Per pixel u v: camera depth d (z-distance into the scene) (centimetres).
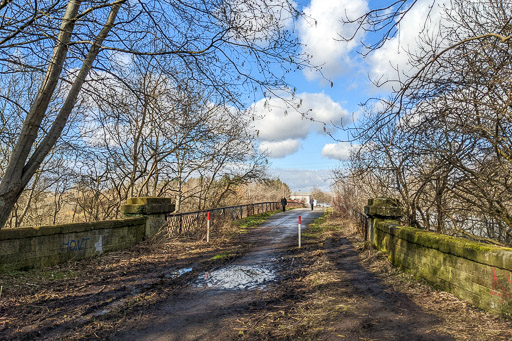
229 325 434
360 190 1490
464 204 717
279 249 1086
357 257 923
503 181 629
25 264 644
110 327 424
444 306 475
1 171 1157
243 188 2538
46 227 686
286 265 841
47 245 689
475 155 637
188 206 1730
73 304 505
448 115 582
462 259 493
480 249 450
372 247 989
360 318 443
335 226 1806
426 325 410
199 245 1111
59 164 1179
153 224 1058
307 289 611
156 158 1223
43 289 565
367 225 1153
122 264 780
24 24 436
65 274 660
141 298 546
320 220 2200
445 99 575
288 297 562
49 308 483
